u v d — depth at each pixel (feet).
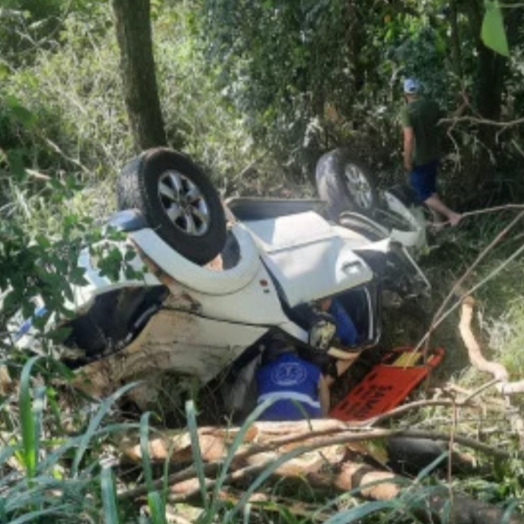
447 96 28.73
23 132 30.76
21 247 15.47
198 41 31.65
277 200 22.48
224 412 19.86
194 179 19.62
